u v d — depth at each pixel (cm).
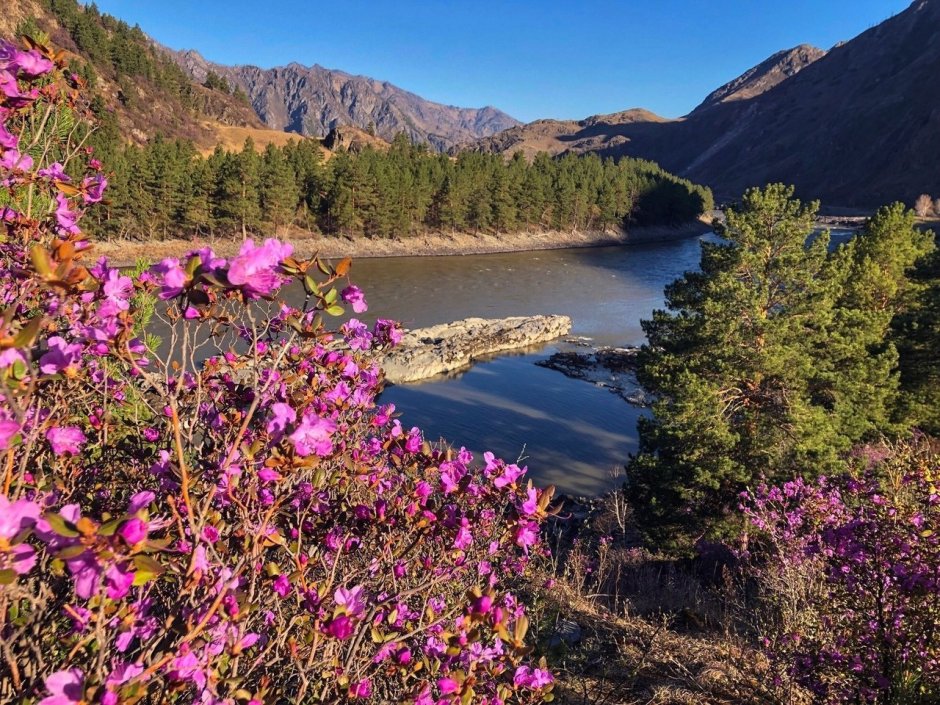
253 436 182
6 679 143
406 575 240
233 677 156
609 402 2689
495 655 236
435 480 262
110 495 212
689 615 668
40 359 160
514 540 218
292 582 193
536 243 8725
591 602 659
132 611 142
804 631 419
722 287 1345
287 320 206
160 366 194
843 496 582
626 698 436
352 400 238
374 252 6944
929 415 1513
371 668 218
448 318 4028
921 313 1670
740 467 1206
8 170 218
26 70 201
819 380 1330
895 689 327
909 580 334
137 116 11344
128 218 5316
